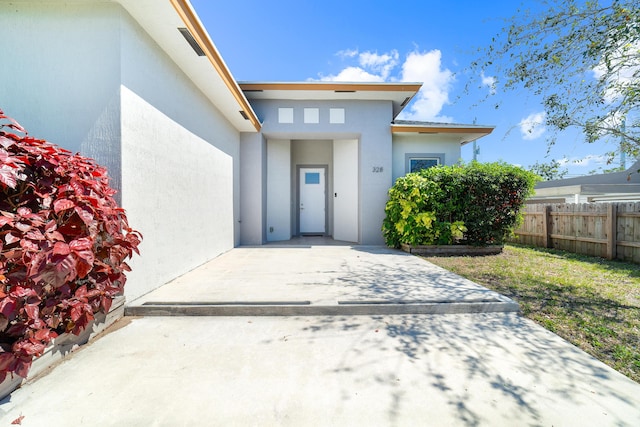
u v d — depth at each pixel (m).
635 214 5.18
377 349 2.30
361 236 7.74
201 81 4.64
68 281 1.84
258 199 7.64
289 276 4.25
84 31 2.93
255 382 1.87
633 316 2.88
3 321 1.55
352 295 3.35
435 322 2.82
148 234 3.42
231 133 6.78
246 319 2.88
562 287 3.77
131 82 3.10
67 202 1.89
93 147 2.93
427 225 6.13
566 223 6.64
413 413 1.60
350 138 8.10
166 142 3.83
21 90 2.96
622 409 1.63
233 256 5.93
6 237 1.61
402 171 8.29
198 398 1.70
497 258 5.81
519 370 2.01
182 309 2.96
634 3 2.64
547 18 3.12
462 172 6.40
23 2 2.94
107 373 1.94
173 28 3.34
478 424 1.52
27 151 1.96
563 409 1.63
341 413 1.59
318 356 2.19
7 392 1.70
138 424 1.50
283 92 7.28
